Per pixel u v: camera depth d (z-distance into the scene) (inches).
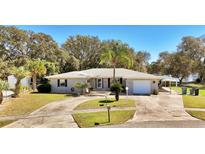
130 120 574.9
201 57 2233.0
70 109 753.6
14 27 1818.4
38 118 621.6
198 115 630.5
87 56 2262.6
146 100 953.5
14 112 706.8
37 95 1163.9
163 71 2434.8
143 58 2448.3
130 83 1309.1
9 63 1715.1
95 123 542.0
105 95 1102.4
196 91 1216.8
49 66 1654.8
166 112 681.0
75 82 1363.2
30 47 1903.3
